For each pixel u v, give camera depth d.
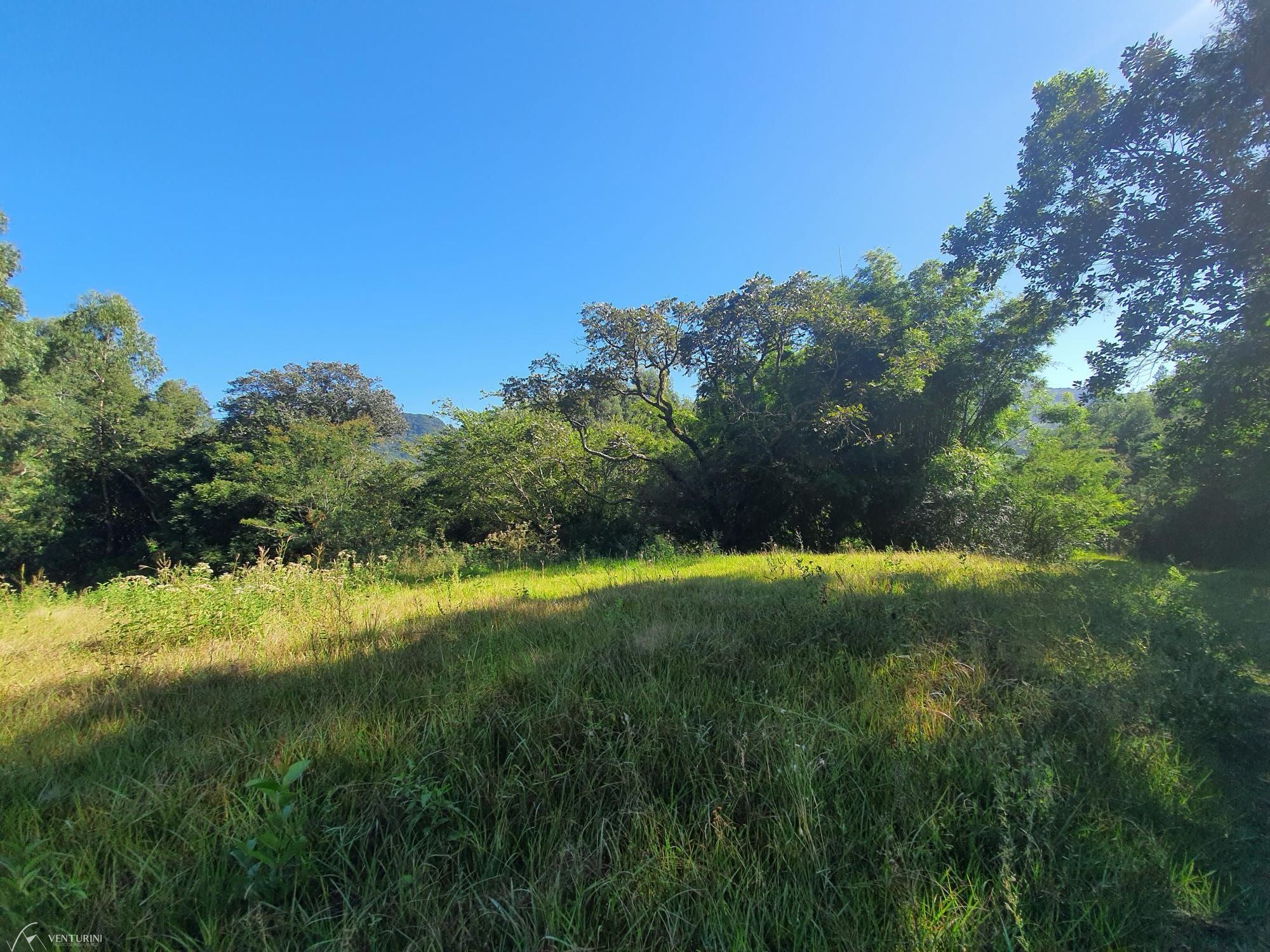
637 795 2.20
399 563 13.34
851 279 21.45
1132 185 10.02
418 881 1.79
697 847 1.97
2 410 21.75
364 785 2.24
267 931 1.62
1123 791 2.41
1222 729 2.96
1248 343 10.66
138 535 28.81
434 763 2.40
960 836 2.08
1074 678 3.35
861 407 16.02
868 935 1.66
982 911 1.74
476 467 17.84
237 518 24.06
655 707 2.86
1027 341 17.41
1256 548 18.66
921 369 16.78
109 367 29.59
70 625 5.74
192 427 34.31
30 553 24.91
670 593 6.15
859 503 17.52
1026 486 19.23
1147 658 3.67
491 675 3.36
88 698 3.36
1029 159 11.09
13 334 21.31
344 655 4.06
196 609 4.91
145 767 2.47
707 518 17.86
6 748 2.69
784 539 18.39
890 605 4.80
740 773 2.33
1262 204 8.59
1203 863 2.08
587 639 4.13
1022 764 2.35
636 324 15.50
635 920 1.68
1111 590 5.70
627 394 17.05
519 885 1.85
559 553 14.30
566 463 17.88
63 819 2.14
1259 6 7.84
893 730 2.73
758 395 18.50
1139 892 1.86
